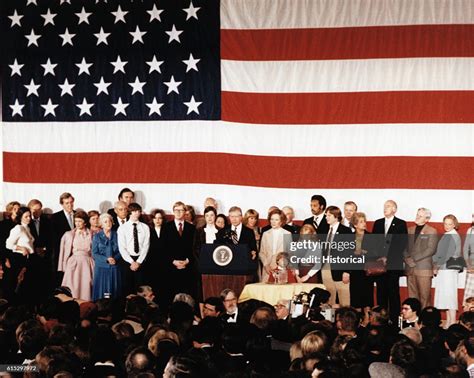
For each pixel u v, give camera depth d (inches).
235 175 614.9
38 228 604.1
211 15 620.4
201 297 568.1
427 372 273.4
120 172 626.8
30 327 318.7
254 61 614.9
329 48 607.2
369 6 603.8
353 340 299.6
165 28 626.2
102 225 574.2
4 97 638.5
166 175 622.2
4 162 636.7
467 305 488.1
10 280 591.2
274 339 333.1
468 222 592.1
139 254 571.2
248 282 501.4
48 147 634.2
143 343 311.1
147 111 625.9
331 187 604.7
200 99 620.7
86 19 634.2
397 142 600.1
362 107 603.2
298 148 609.0
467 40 595.8
